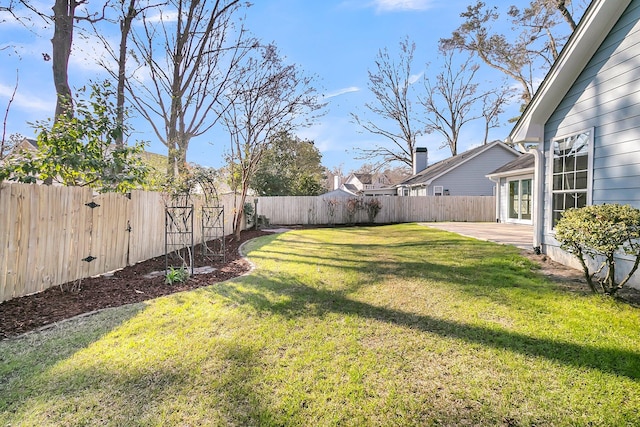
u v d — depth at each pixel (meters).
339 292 4.21
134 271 5.38
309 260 6.41
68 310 3.55
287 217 17.27
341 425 1.81
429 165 27.34
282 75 9.57
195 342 2.81
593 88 4.61
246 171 10.32
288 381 2.22
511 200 14.00
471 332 2.92
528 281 4.34
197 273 5.43
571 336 2.77
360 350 2.64
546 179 5.74
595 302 3.50
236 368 2.39
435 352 2.59
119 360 2.49
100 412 1.91
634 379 2.17
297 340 2.84
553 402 1.97
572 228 3.63
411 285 4.43
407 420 1.85
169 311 3.56
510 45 17.62
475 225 13.13
